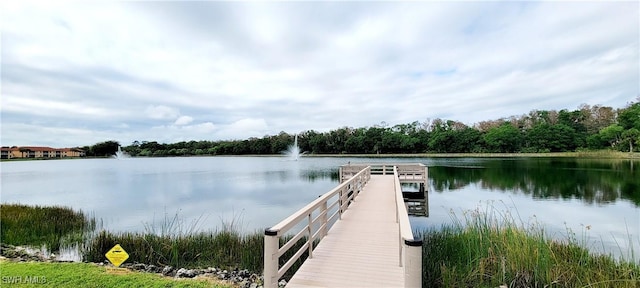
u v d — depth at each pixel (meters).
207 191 18.23
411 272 2.82
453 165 34.47
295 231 8.82
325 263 4.32
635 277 4.44
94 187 20.88
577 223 10.26
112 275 4.66
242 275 5.27
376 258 4.50
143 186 21.12
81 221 9.86
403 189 18.58
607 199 14.61
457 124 66.56
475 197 15.55
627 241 8.27
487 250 5.20
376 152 65.06
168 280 4.59
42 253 6.85
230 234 7.40
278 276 3.32
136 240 6.59
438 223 10.05
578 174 24.11
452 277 4.53
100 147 90.81
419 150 61.69
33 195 17.36
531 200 14.56
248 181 23.16
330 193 5.80
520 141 53.75
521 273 4.64
